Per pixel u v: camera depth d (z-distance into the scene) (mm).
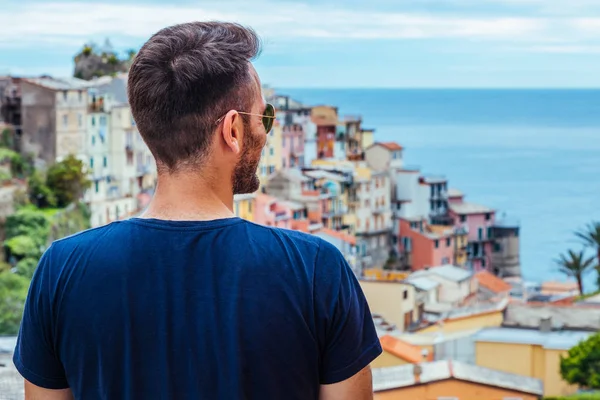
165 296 2818
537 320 49625
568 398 35312
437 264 110188
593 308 49000
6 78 89188
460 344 43031
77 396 2902
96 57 114375
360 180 106938
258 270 2832
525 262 149500
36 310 2924
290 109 115750
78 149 87375
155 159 2955
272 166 107625
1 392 8602
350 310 2889
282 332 2809
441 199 116375
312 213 98438
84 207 80500
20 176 82500
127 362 2812
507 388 32281
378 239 109000
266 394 2805
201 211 2914
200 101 2867
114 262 2855
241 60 2928
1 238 72062
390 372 33188
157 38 2932
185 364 2791
